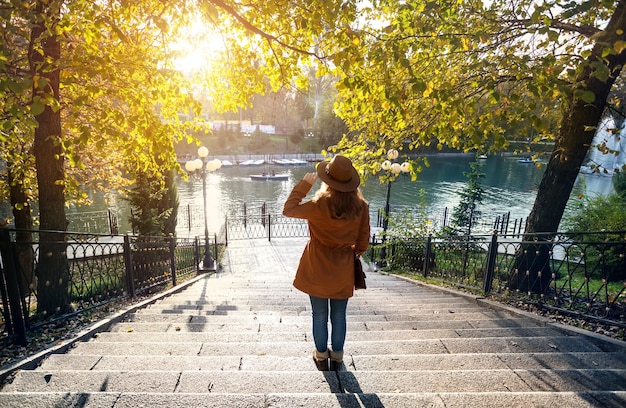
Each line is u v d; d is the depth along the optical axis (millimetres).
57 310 3908
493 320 4234
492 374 2521
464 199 14359
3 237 3021
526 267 5648
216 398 2074
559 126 5926
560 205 5715
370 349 3154
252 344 3184
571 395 2143
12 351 3018
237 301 6039
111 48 4457
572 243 4109
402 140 6434
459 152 62500
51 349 3035
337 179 2342
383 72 4402
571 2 4113
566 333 3707
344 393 2162
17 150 7012
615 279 6379
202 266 11234
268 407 2008
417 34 4469
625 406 2064
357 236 2463
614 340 3354
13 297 3102
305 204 2350
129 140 4645
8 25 3018
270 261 12844
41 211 4852
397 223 11633
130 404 2025
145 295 6145
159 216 10680
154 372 2445
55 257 4695
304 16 4637
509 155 60562
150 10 4410
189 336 3598
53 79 4598
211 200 28625
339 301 2531
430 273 8461
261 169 47781
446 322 4203
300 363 2719
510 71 4570
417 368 2727
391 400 2084
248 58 5855
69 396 2080
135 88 4383
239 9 5219
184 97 4699
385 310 5059
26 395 2076
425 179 38406
